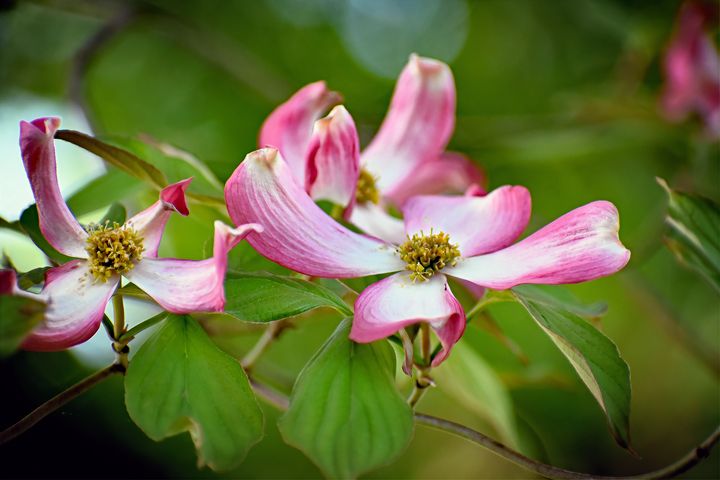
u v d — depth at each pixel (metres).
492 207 0.49
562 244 0.47
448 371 0.55
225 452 0.45
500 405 0.57
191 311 0.46
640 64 0.84
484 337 0.66
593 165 0.83
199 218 0.53
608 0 0.86
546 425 0.86
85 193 0.52
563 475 0.47
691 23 0.76
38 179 0.47
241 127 0.90
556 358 0.82
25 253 0.61
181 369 0.46
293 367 0.80
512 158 0.74
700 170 0.76
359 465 0.44
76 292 0.46
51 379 0.66
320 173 0.49
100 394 0.79
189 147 0.90
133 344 0.63
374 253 0.48
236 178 0.47
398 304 0.47
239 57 0.76
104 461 0.79
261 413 0.45
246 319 0.46
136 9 0.68
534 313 0.47
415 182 0.54
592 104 0.77
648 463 0.90
